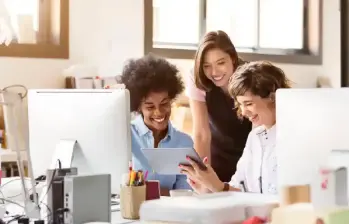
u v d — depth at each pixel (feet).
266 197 5.34
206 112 12.20
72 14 13.78
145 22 14.82
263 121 8.14
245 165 8.46
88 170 7.18
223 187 7.45
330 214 4.35
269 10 17.65
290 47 18.06
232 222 4.82
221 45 11.72
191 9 16.20
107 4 14.23
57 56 13.55
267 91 8.03
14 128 6.39
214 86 11.98
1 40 12.89
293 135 5.69
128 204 6.60
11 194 8.03
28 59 13.16
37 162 7.59
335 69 18.06
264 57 16.92
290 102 5.72
